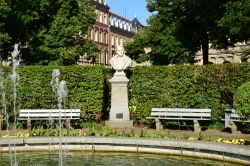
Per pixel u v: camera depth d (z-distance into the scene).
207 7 27.75
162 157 13.29
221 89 18.44
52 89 21.00
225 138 14.80
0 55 30.56
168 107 19.88
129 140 14.20
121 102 19.95
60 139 14.69
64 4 32.78
